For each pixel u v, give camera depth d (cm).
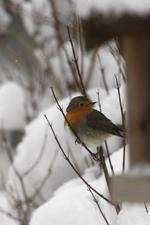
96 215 1027
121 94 1185
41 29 1598
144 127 635
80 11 586
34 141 1280
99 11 568
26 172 1261
